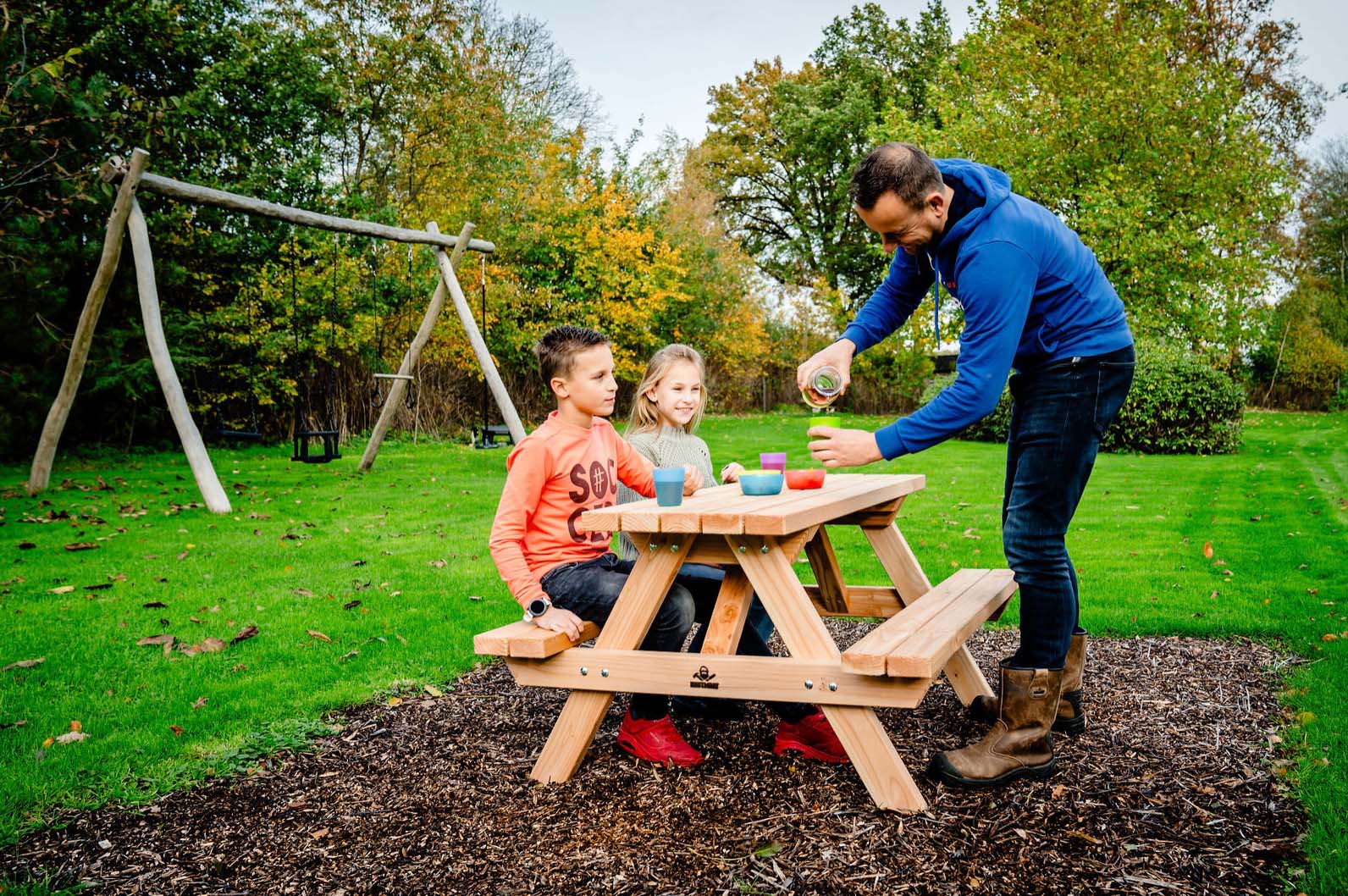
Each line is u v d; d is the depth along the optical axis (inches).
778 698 92.3
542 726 117.2
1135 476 394.3
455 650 149.9
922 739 110.4
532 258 740.0
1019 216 95.0
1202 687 126.5
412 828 89.6
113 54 523.8
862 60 1256.2
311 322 573.0
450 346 653.3
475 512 309.6
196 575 209.3
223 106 564.4
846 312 1106.7
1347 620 156.3
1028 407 100.2
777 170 1334.9
